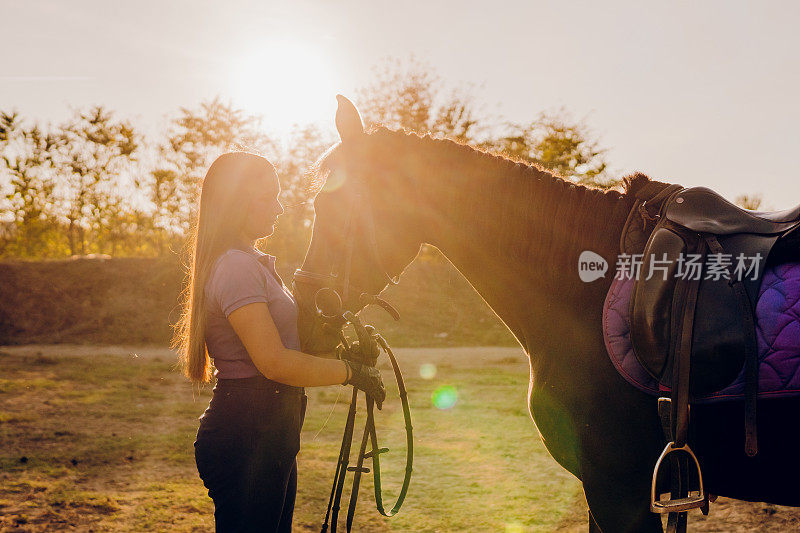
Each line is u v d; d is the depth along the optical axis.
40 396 6.64
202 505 3.58
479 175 1.94
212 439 1.77
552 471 4.31
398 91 17.19
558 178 1.93
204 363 1.84
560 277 1.86
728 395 1.56
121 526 3.26
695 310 1.61
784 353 1.52
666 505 1.56
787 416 1.54
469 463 4.53
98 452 4.60
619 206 1.85
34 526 3.20
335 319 1.81
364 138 1.96
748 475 1.62
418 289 14.38
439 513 3.54
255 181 1.89
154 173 16.09
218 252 1.84
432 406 6.58
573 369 1.80
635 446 1.72
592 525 2.01
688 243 1.67
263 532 1.77
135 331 12.23
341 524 3.38
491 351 11.48
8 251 16.52
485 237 1.94
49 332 12.27
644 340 1.65
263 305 1.73
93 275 13.58
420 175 1.94
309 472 4.27
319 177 1.97
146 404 6.44
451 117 16.70
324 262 1.84
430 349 11.82
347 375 1.77
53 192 16.66
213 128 15.81
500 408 6.45
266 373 1.68
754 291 1.58
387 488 3.98
